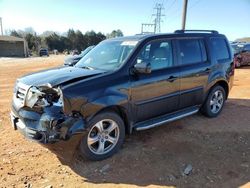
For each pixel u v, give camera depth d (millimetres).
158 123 5410
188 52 5996
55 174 4281
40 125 4203
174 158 4781
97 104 4410
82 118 4301
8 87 12125
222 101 6996
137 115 5074
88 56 5840
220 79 6680
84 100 4293
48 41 98188
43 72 5070
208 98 6551
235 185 4039
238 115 7004
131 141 5391
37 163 4578
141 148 5109
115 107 4707
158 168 4473
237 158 4805
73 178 4188
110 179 4176
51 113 4156
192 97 6066
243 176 4266
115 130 4801
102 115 4559
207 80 6359
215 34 6848
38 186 3984
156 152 4980
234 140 5508
